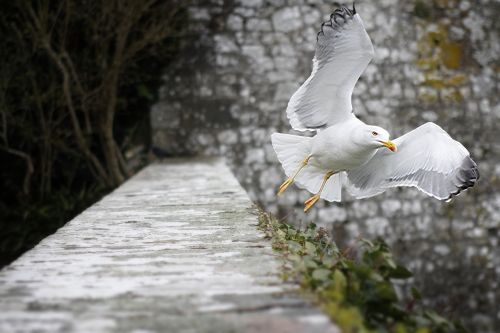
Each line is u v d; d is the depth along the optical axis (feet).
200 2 42.19
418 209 43.68
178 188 26.20
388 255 12.39
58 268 12.34
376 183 19.47
